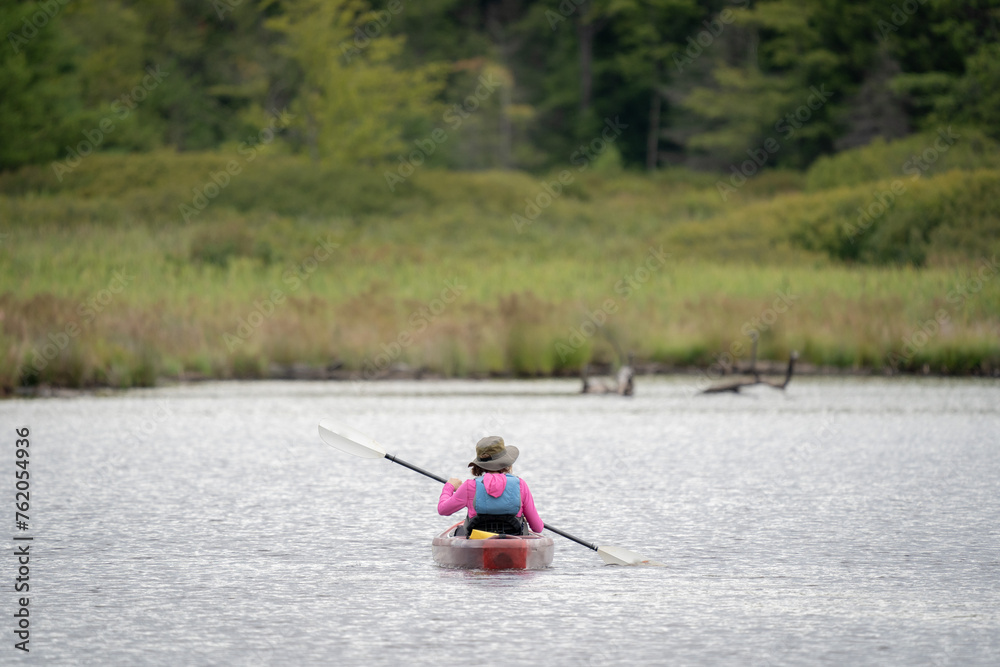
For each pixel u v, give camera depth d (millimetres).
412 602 27047
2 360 82375
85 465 49781
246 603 27078
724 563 31031
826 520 36969
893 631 24609
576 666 22203
